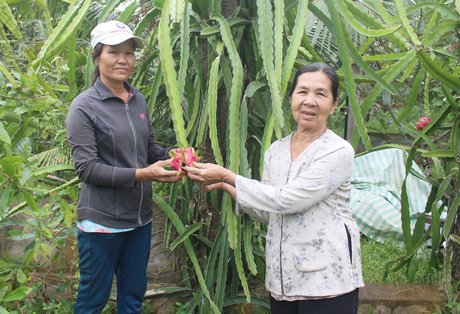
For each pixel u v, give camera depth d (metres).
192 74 2.02
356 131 1.80
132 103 1.60
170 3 1.44
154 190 2.28
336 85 1.37
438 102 2.71
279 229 1.41
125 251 1.64
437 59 2.22
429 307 2.16
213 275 1.99
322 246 1.34
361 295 2.18
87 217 1.54
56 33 1.60
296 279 1.36
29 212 1.66
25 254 1.87
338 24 1.60
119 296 1.69
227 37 1.59
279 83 1.45
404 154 3.02
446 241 1.96
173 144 2.47
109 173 1.47
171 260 2.22
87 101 1.50
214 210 2.02
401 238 2.84
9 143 1.26
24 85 1.50
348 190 1.39
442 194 1.95
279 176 1.42
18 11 2.09
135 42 1.55
